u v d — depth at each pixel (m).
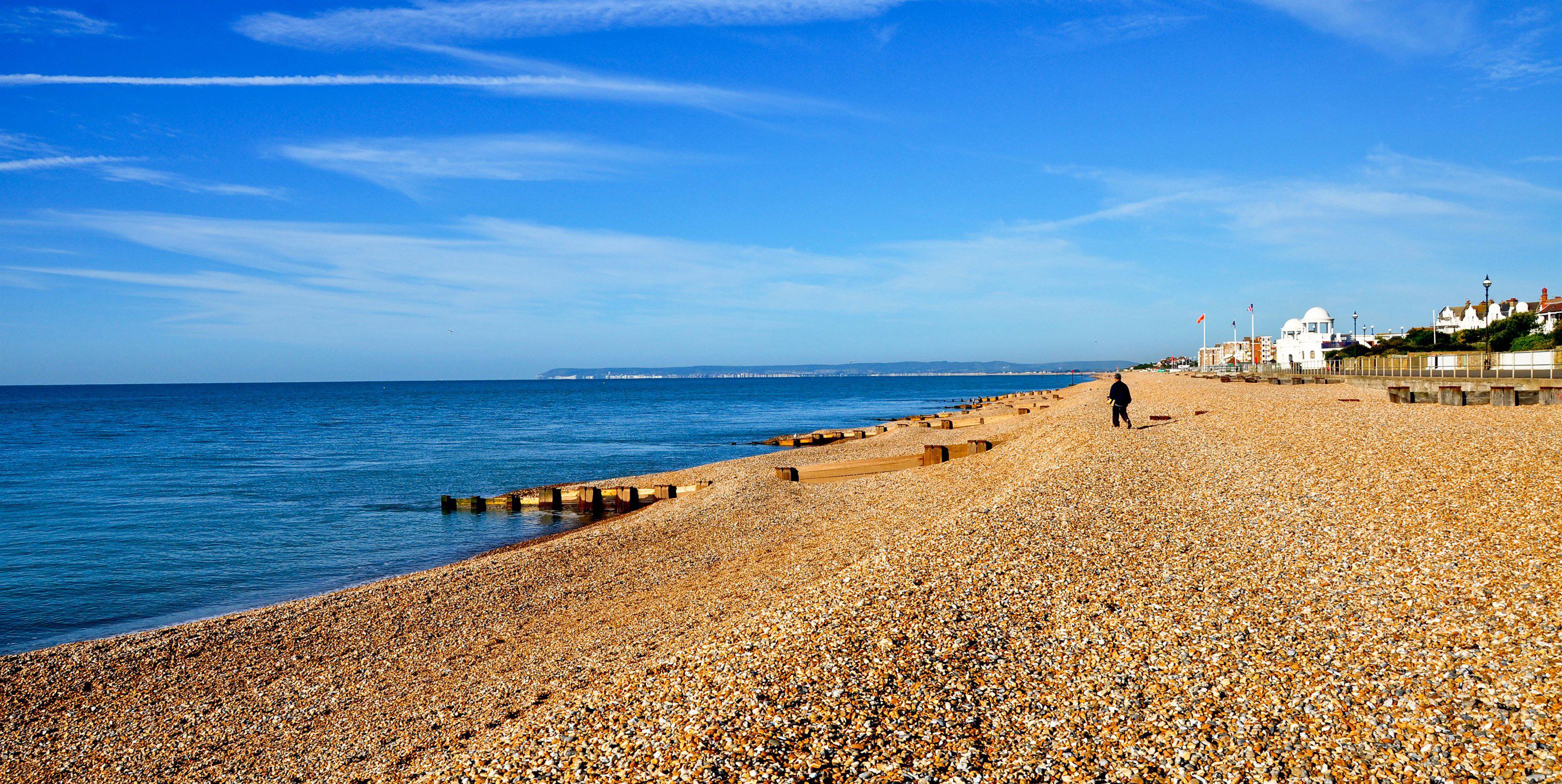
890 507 23.20
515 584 17.20
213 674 13.01
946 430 49.03
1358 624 9.61
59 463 45.31
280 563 21.72
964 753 7.55
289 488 34.75
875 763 7.45
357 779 9.47
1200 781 6.89
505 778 8.02
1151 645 9.56
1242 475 18.56
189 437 64.56
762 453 47.53
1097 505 16.70
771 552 18.97
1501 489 14.59
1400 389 33.41
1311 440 22.12
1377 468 17.45
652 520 22.91
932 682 8.97
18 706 11.95
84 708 11.88
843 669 9.37
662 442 56.72
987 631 10.32
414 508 29.62
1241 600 10.80
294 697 12.12
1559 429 19.92
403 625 14.98
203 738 10.91
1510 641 8.57
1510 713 7.25
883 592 11.95
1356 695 7.96
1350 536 13.11
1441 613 9.59
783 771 7.39
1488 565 10.94
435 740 10.29
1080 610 10.84
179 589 19.33
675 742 8.12
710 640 11.51
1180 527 14.64
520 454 48.59
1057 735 7.79
